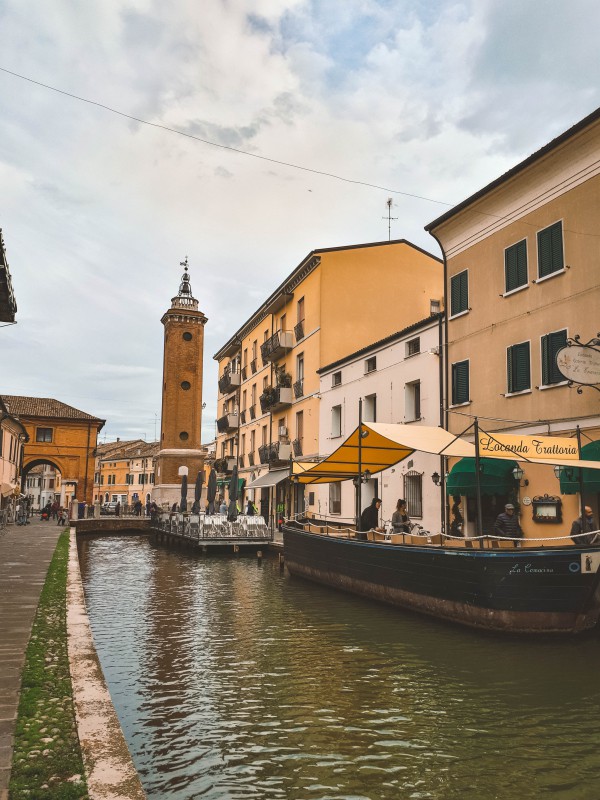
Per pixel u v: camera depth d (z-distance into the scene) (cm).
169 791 540
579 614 1063
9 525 3916
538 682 847
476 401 1894
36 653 749
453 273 2038
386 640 1101
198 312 5444
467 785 555
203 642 1094
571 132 1523
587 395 1504
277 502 3616
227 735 662
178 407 5272
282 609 1416
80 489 5812
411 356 2253
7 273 1297
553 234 1644
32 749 472
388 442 1667
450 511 1975
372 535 1655
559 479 1475
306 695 795
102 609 1430
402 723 698
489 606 1116
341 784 554
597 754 618
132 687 829
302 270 3256
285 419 3569
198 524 2998
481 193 1847
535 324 1688
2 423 3375
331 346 3066
